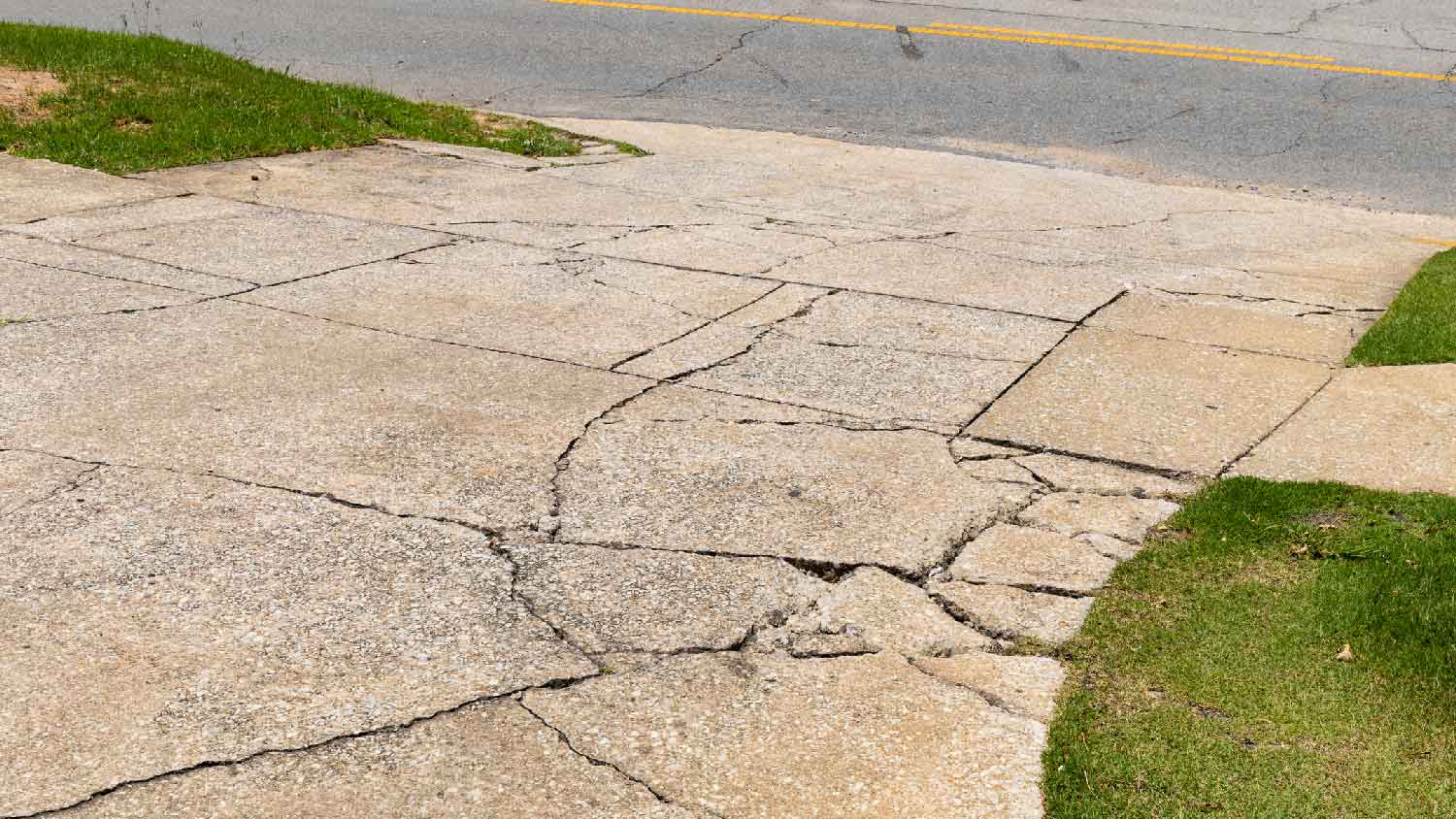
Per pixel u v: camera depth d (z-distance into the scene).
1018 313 6.65
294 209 8.12
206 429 4.82
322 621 3.65
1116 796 3.05
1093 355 6.04
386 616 3.69
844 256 7.63
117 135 9.34
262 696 3.33
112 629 3.57
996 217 8.90
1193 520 4.39
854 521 4.33
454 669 3.46
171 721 3.22
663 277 7.04
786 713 3.33
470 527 4.20
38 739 3.13
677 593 3.87
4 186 8.13
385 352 5.68
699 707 3.34
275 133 9.88
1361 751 3.23
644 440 4.91
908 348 6.05
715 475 4.64
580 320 6.24
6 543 3.97
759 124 11.79
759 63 13.88
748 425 5.09
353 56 13.66
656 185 9.40
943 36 15.30
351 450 4.70
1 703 3.25
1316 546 4.23
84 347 5.56
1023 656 3.62
